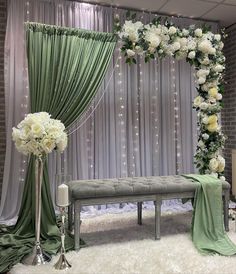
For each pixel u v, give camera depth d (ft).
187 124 14.58
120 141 13.34
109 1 12.69
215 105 11.62
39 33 10.12
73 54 10.59
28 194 9.71
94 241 9.20
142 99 13.73
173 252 8.27
